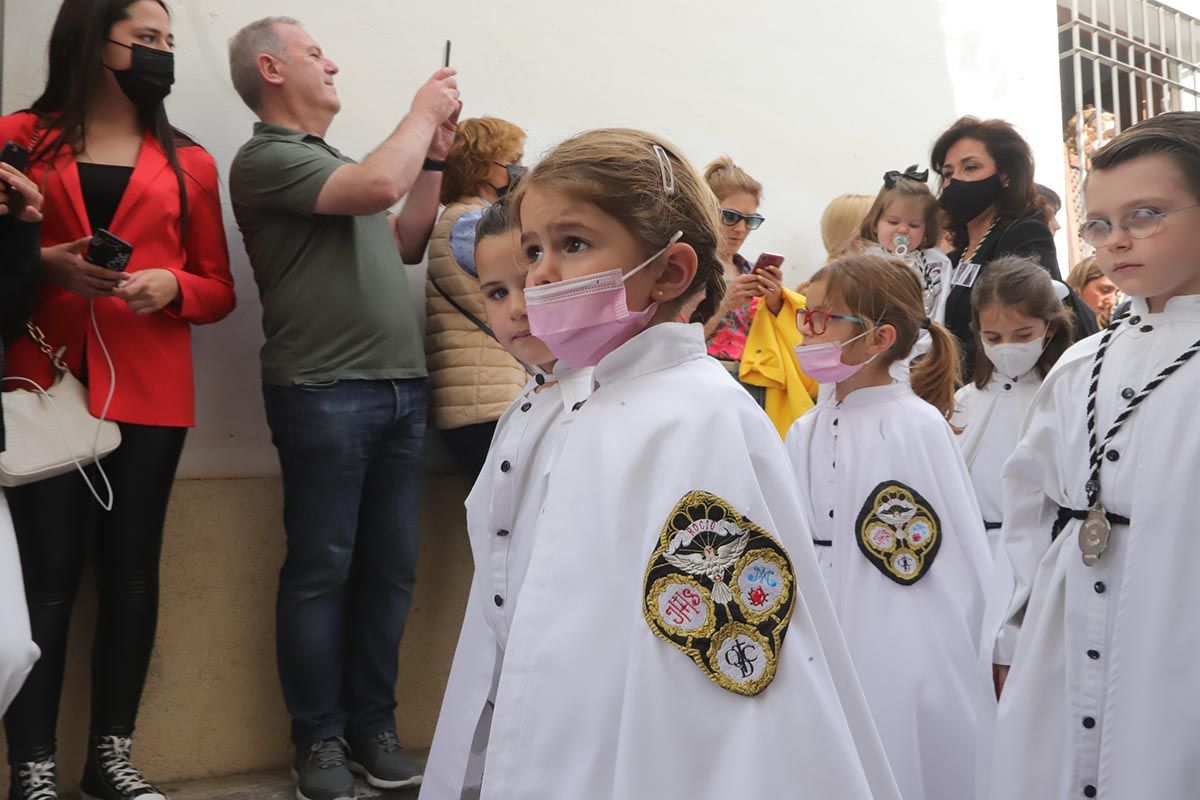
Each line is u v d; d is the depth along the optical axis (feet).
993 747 8.45
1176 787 7.05
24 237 9.12
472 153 12.71
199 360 12.10
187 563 11.71
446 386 12.32
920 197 14.80
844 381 10.80
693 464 4.95
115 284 9.73
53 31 10.43
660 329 5.41
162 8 10.62
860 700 5.03
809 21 17.46
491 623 6.98
